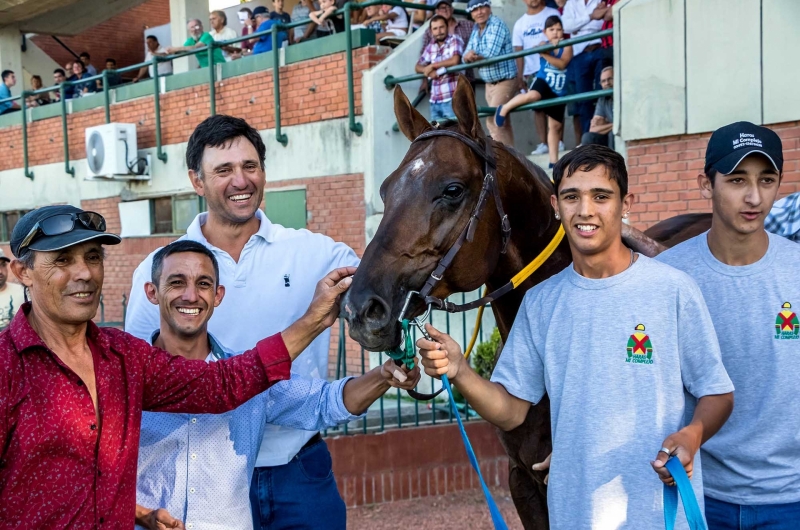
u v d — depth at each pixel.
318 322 2.63
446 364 2.38
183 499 2.67
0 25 15.44
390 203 2.81
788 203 3.33
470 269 2.86
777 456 2.56
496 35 8.00
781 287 2.58
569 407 2.38
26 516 2.02
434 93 8.39
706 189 2.73
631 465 2.28
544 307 2.51
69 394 2.08
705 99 6.25
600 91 7.03
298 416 2.87
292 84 9.88
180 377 2.42
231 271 3.17
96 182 12.92
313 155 9.70
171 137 11.60
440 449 6.29
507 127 8.05
